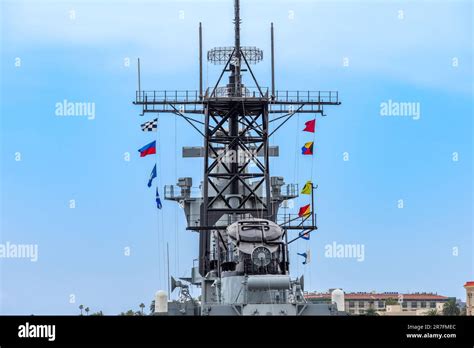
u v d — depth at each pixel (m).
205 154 43.53
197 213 46.66
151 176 45.66
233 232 36.03
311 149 44.84
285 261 36.16
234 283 35.25
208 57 43.88
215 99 43.19
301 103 44.22
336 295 34.88
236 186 43.94
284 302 34.03
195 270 46.09
